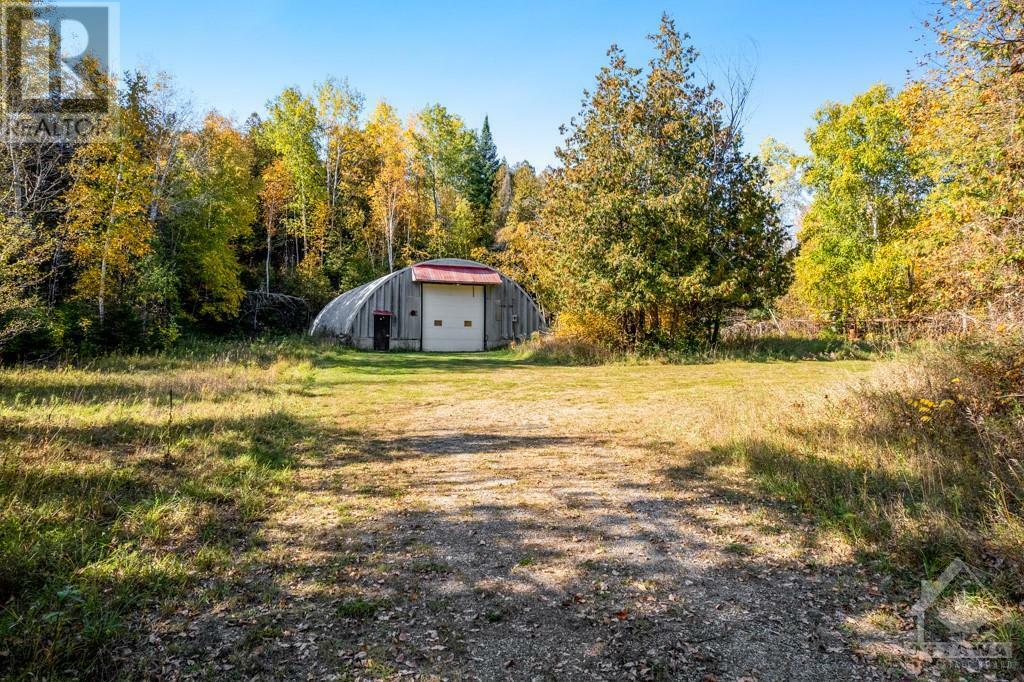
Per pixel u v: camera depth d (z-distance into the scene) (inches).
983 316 339.0
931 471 237.9
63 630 134.5
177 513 209.6
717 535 202.5
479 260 1903.3
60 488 220.5
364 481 271.7
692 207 908.6
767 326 1253.1
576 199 1000.9
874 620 145.8
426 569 177.2
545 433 389.7
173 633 138.7
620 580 170.2
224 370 701.9
